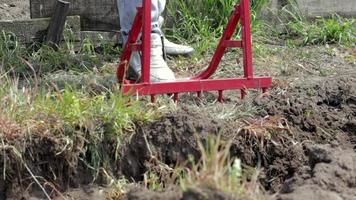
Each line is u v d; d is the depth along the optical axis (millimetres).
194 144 6570
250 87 7227
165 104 6980
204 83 7059
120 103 6570
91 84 7520
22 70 8352
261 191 5844
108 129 6492
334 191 5688
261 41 9859
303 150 6688
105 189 6414
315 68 8789
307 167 6180
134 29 6988
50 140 6363
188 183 4867
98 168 6457
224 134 6617
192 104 7242
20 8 11086
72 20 9148
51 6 9305
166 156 6578
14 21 8891
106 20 9453
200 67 8789
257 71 8664
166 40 8867
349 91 7469
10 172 6258
